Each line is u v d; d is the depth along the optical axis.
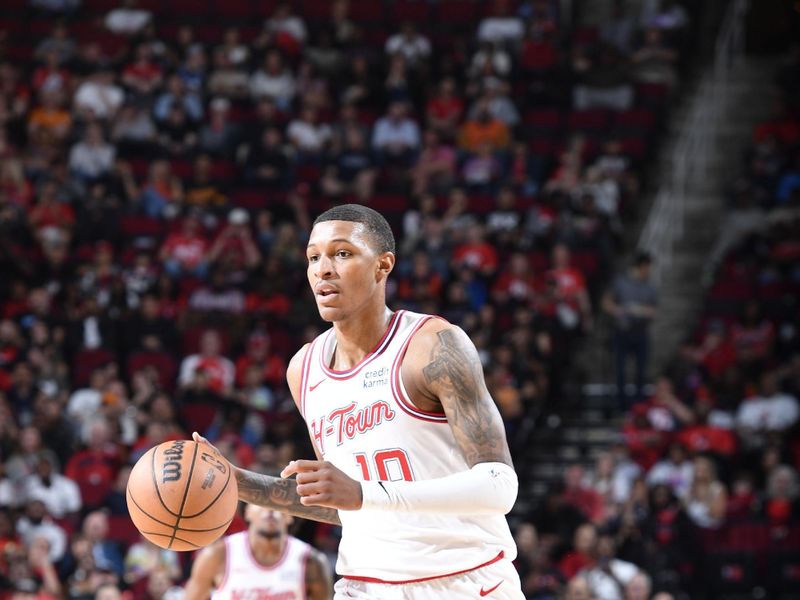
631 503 35.47
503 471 11.66
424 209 47.47
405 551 12.62
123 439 38.69
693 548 35.19
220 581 21.19
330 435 12.80
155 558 32.75
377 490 11.00
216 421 38.62
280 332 44.06
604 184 49.62
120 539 35.16
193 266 46.53
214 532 12.12
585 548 33.41
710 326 45.69
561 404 44.06
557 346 43.53
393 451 12.40
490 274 45.34
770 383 41.62
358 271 12.28
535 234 48.00
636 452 39.25
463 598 12.59
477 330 42.25
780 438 39.72
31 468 36.00
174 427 37.72
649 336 49.31
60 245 46.47
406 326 12.58
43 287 46.31
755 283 47.88
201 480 12.02
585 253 47.53
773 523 37.56
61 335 42.34
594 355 46.94
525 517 37.81
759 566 36.72
